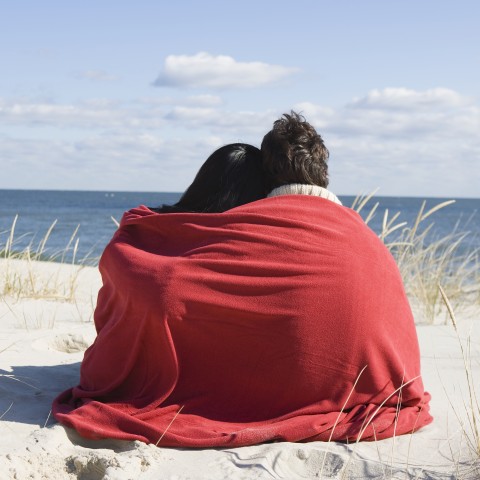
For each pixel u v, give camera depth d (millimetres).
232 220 3365
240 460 2936
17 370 4203
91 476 2852
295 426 3123
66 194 175500
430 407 3771
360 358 3252
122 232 3602
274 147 3545
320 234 3320
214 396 3285
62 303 6715
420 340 5617
